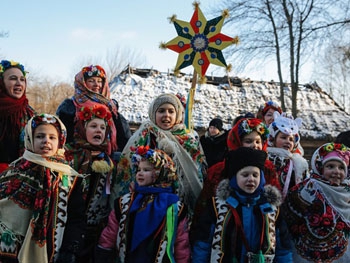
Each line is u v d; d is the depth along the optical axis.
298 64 15.59
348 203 3.53
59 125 3.11
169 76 16.47
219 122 5.56
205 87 16.50
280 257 3.14
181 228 3.11
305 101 17.12
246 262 3.00
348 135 4.85
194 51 4.50
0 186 2.97
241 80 17.47
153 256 3.00
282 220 3.20
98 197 3.49
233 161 3.16
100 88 4.34
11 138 3.67
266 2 15.62
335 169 3.51
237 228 3.04
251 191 3.08
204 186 3.61
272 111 4.96
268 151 3.92
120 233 3.08
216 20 4.49
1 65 3.76
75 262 3.10
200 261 3.06
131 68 16.41
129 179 3.70
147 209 3.09
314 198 3.50
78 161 3.43
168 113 3.86
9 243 2.87
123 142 4.38
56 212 2.98
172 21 4.56
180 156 3.78
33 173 2.99
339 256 3.41
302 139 14.64
